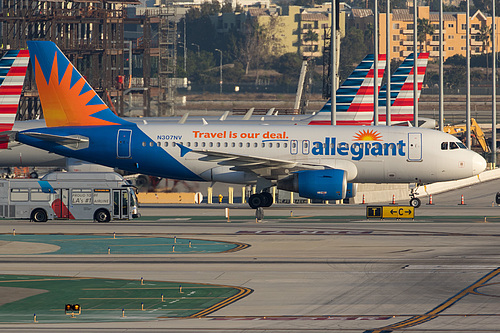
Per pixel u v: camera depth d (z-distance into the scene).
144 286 128.12
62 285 129.00
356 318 106.19
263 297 119.75
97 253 159.50
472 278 133.38
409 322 103.62
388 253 158.62
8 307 114.38
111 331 99.94
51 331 100.12
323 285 128.38
